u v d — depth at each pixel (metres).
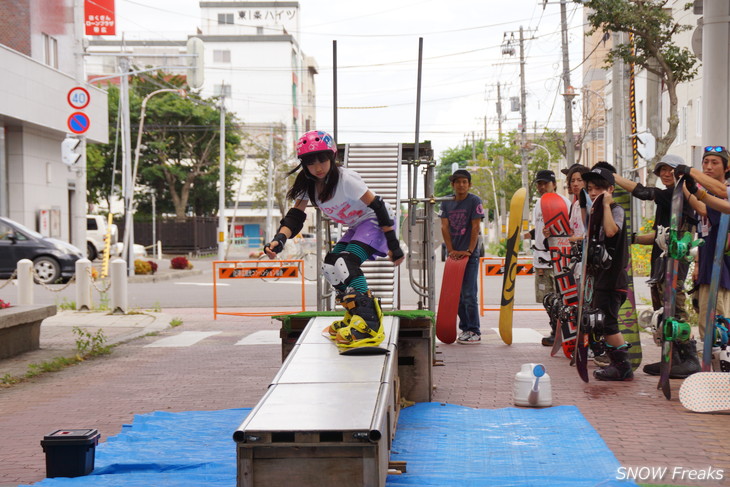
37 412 7.15
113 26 44.69
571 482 4.57
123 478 4.92
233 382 8.40
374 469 4.07
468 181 10.60
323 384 4.79
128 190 27.86
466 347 10.60
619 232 7.60
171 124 59.44
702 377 6.41
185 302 18.97
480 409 6.66
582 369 7.66
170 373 9.10
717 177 7.03
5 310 10.41
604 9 25.11
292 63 93.44
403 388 6.93
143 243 54.22
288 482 4.12
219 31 101.06
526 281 25.25
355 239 5.69
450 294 10.57
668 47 25.86
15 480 5.02
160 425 6.35
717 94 11.23
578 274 8.41
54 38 33.25
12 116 27.84
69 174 35.12
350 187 5.50
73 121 22.66
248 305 18.14
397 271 9.22
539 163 69.25
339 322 5.82
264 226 86.81
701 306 7.36
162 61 79.56
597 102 53.72
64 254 23.86
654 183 26.70
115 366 9.73
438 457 5.21
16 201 30.17
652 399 6.96
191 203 64.25
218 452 5.49
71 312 16.03
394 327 6.11
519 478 4.70
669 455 5.18
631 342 8.20
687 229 7.63
